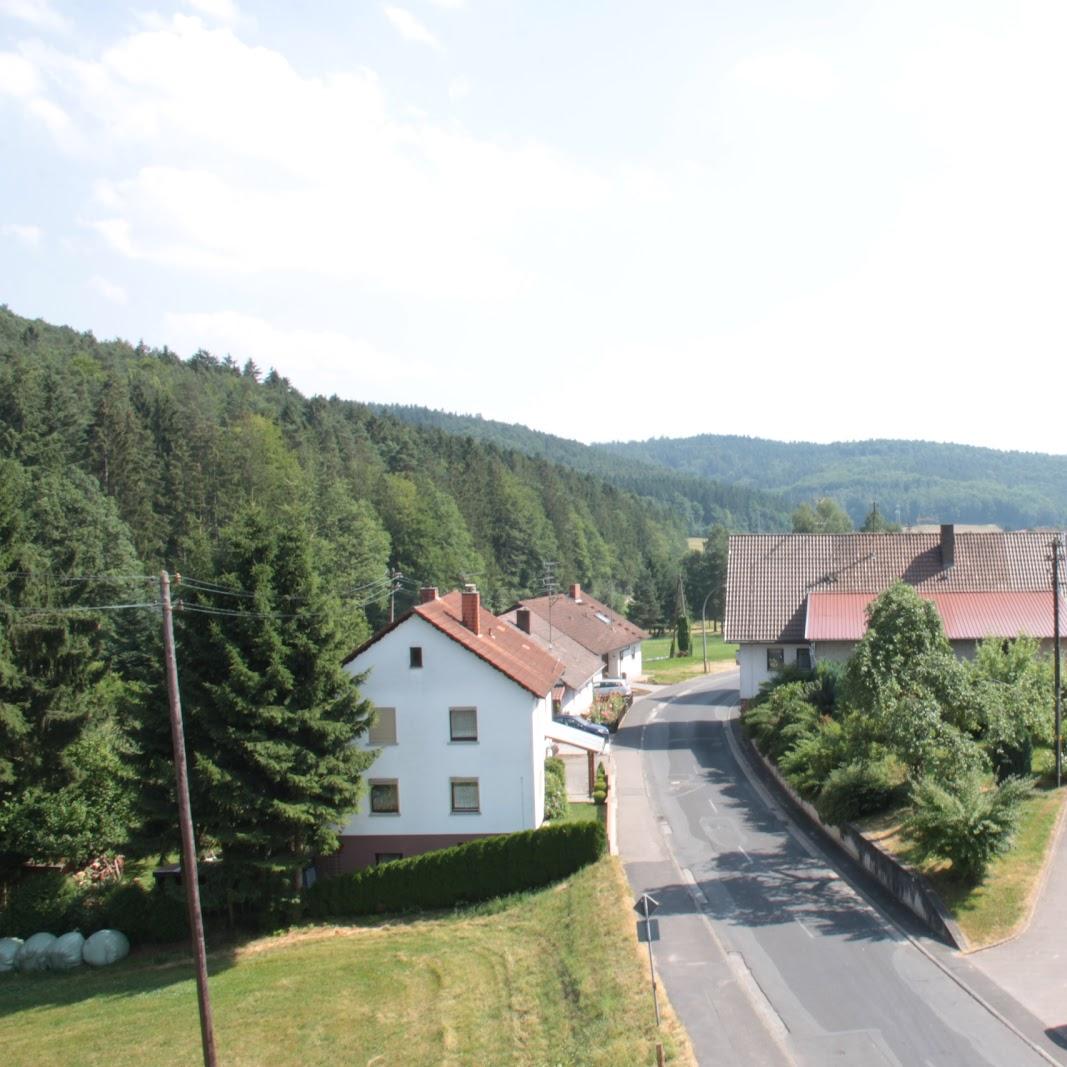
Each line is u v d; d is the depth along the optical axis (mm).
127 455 82938
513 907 33750
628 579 173625
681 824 38969
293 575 34562
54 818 38406
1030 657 41562
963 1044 20266
